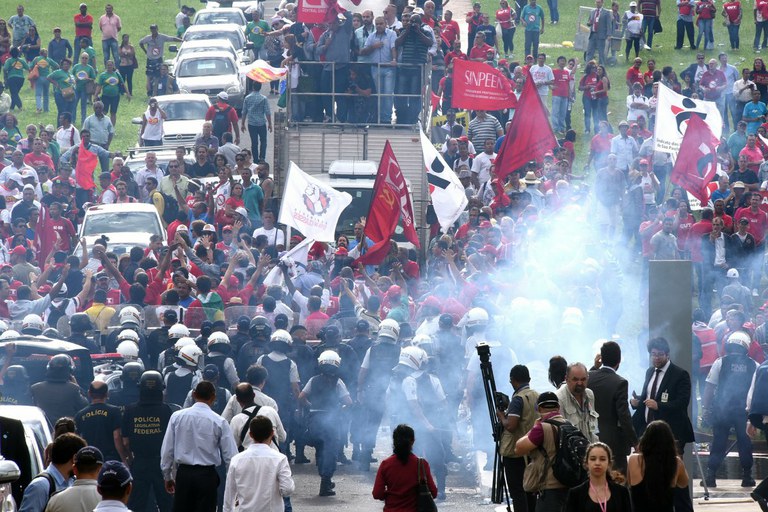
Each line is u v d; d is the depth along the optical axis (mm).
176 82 135750
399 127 99375
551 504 36438
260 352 55781
